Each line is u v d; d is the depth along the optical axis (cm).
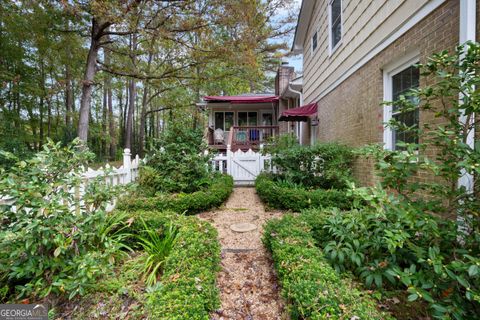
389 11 378
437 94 211
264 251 300
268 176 631
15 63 1060
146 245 287
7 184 198
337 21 625
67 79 1207
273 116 1374
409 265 209
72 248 220
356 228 227
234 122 1402
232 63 897
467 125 196
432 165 184
